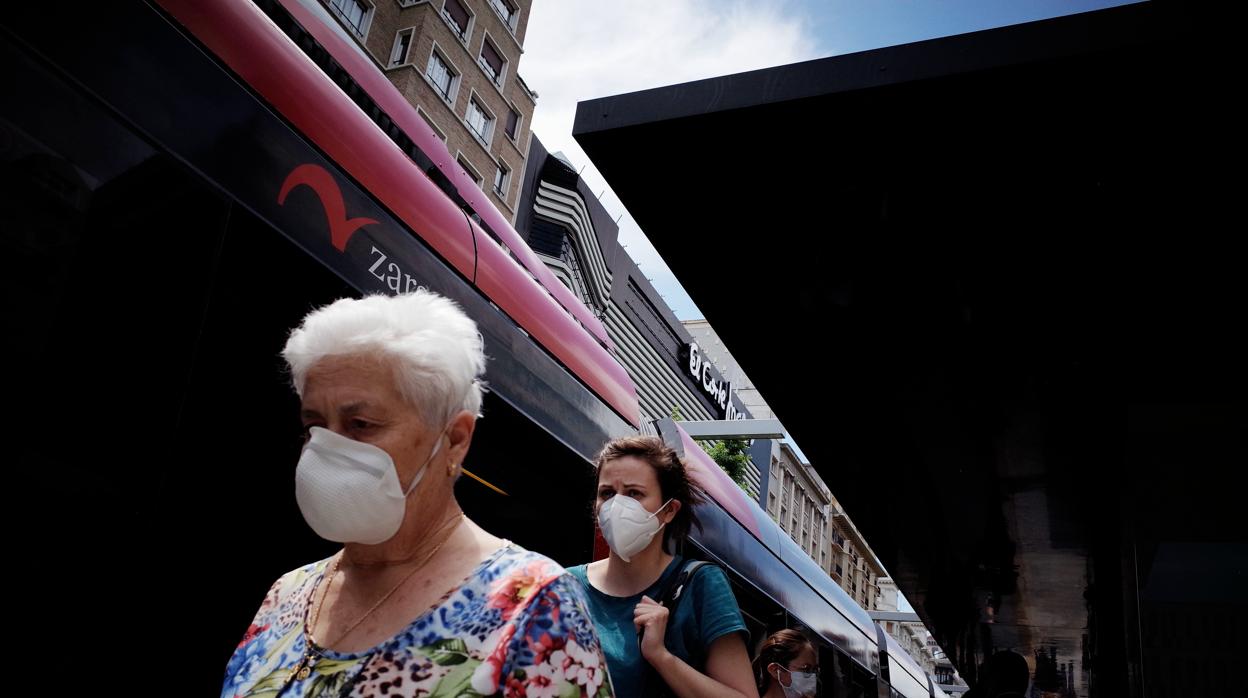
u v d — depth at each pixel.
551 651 1.17
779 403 5.66
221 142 2.51
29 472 1.87
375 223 3.11
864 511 7.64
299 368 1.34
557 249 33.91
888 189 3.35
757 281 4.16
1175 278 3.63
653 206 3.70
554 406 4.29
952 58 2.79
